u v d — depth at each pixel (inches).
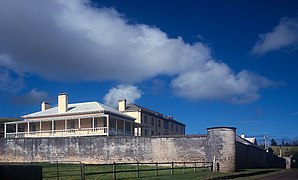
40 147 1651.1
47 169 1189.1
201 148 1407.5
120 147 1533.0
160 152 1470.2
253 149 1812.3
